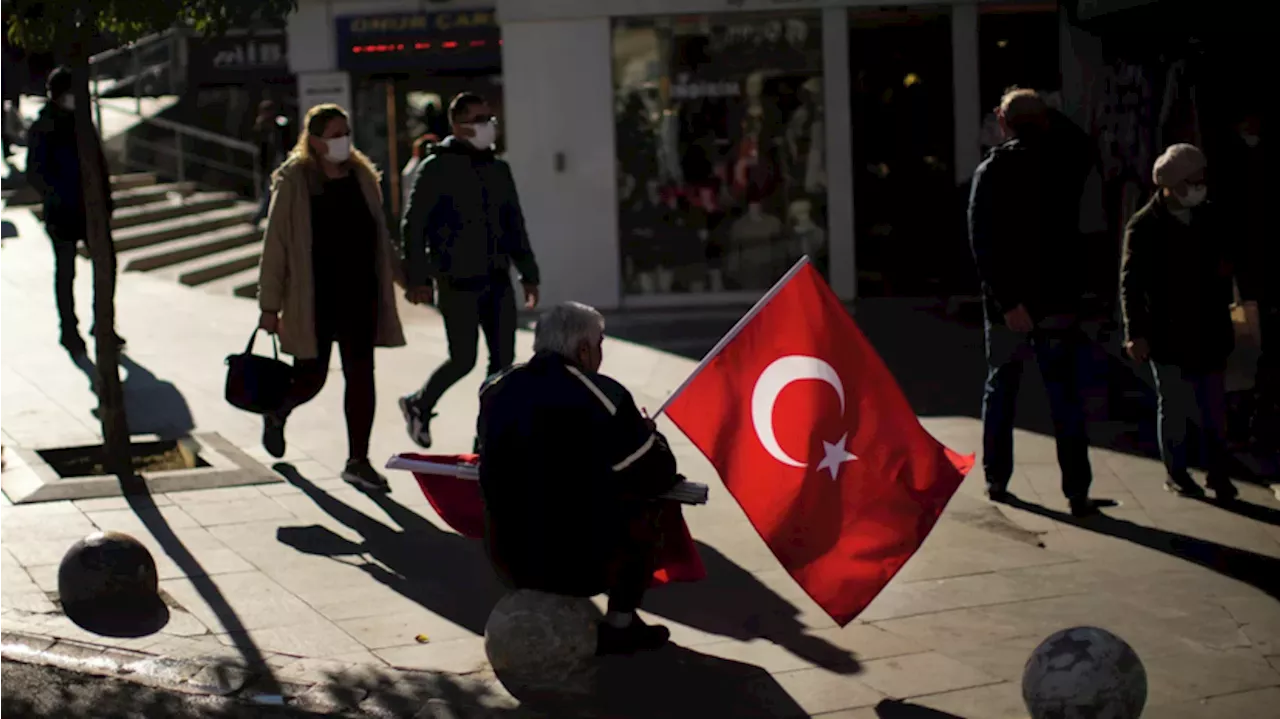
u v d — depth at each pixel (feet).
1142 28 36.37
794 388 20.11
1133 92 38.63
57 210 36.06
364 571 23.07
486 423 19.25
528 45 50.60
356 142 65.00
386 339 27.50
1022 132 25.68
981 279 26.37
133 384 34.35
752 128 50.98
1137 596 22.22
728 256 51.55
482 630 20.80
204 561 23.31
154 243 54.85
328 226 26.55
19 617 20.76
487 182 27.30
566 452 18.83
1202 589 22.49
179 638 20.29
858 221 51.19
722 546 24.62
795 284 20.01
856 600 19.95
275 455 27.89
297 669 19.30
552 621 18.43
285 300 26.71
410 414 28.22
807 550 20.03
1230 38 32.96
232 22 28.55
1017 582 22.85
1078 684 16.57
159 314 42.32
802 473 20.11
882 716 17.92
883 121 50.70
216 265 52.29
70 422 31.14
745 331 20.03
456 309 27.37
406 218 27.12
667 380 37.22
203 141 76.33
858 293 51.34
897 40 50.31
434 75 64.85
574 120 50.83
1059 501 26.96
